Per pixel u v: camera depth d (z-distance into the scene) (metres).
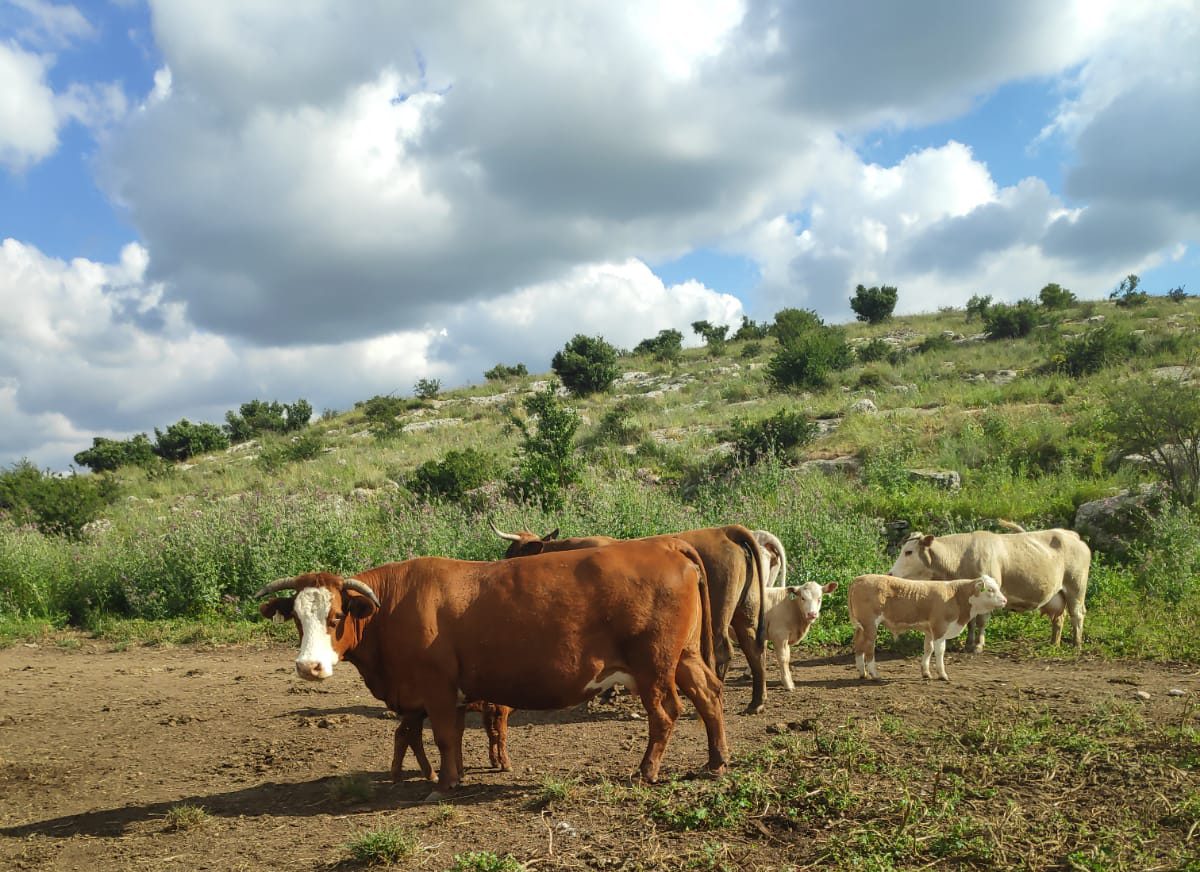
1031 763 6.17
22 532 21.16
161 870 5.40
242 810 6.57
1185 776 5.77
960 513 16.19
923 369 33.03
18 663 13.55
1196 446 15.98
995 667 10.45
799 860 4.86
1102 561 14.12
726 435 24.83
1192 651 10.29
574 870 4.88
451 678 6.35
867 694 9.12
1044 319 39.06
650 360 51.34
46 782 7.70
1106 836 4.93
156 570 16.78
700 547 8.53
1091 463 18.64
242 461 36.84
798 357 33.88
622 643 6.34
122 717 9.98
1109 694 8.44
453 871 4.87
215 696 10.87
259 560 16.22
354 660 6.57
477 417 39.62
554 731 8.48
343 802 6.57
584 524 16.20
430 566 6.59
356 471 28.66
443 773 6.47
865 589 10.01
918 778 5.93
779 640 9.84
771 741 7.24
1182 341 28.66
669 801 5.65
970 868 4.69
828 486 18.45
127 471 39.03
